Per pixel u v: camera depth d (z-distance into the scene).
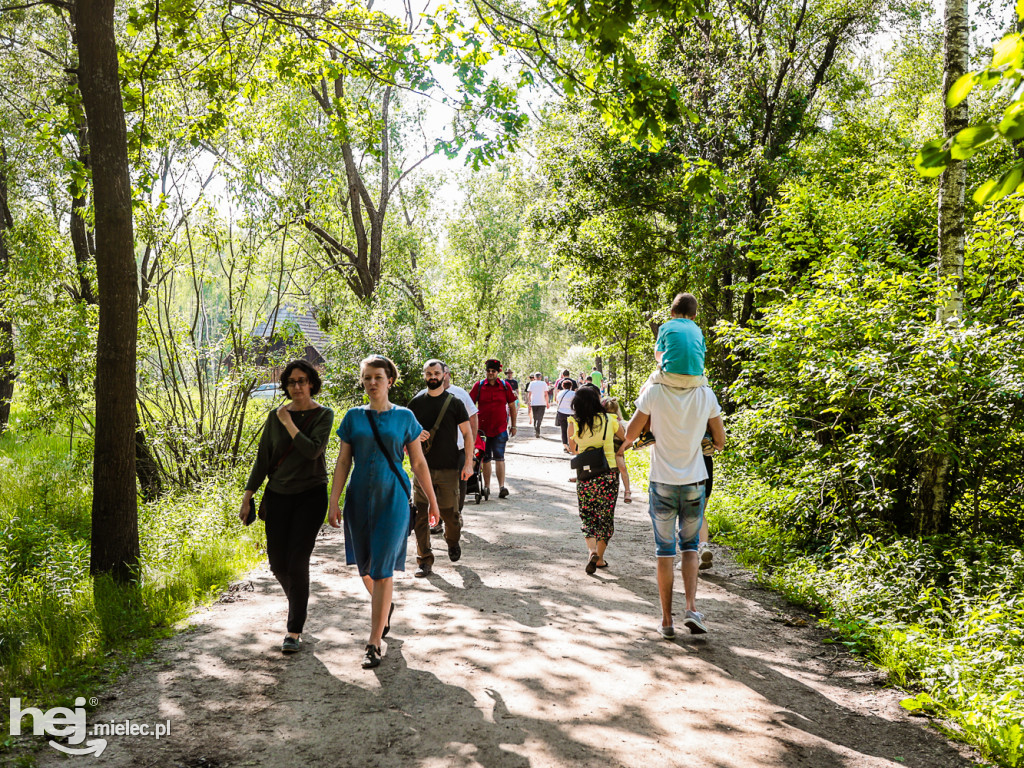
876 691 4.29
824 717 3.92
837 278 7.78
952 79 6.84
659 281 21.77
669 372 5.05
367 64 8.52
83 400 10.75
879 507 6.80
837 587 6.00
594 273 21.73
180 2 8.17
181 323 11.09
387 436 4.70
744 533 8.26
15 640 4.74
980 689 4.10
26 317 10.66
